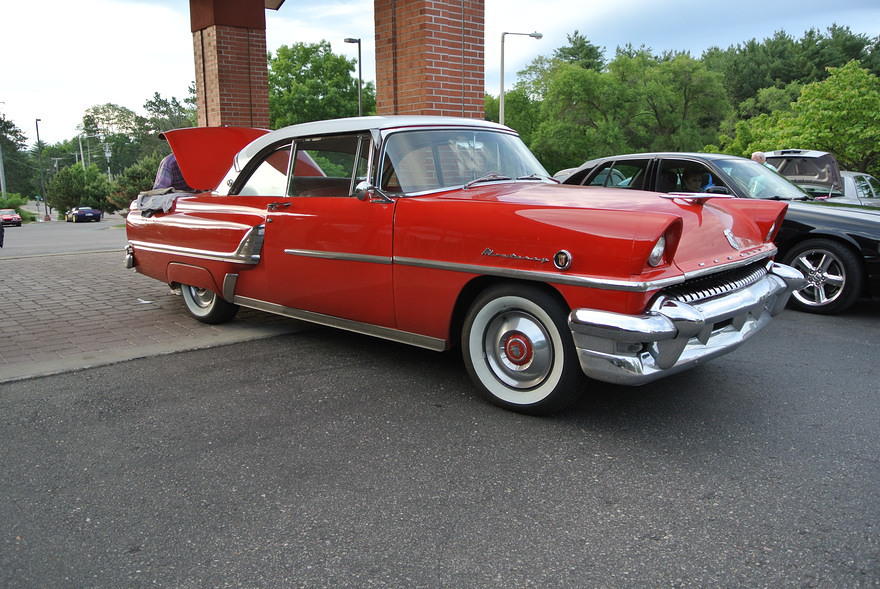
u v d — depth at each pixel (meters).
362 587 2.03
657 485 2.65
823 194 7.79
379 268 3.83
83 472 2.80
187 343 4.84
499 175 4.20
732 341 3.28
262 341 4.94
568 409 3.49
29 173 115.19
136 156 111.88
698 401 3.60
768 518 2.39
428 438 3.13
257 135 5.90
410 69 7.26
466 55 7.41
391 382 3.96
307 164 4.32
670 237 2.86
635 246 2.80
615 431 3.20
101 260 9.85
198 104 11.04
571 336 3.14
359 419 3.38
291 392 3.78
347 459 2.92
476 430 3.23
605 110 54.81
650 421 3.32
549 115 57.28
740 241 3.52
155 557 2.20
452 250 3.45
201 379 4.02
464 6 7.30
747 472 2.76
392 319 3.87
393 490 2.63
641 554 2.18
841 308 5.71
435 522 2.40
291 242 4.35
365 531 2.34
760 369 4.18
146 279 7.84
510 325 3.38
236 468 2.84
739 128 30.05
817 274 5.82
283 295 4.54
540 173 4.44
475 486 2.66
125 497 2.59
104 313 5.89
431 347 3.73
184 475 2.77
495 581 2.05
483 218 3.32
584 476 2.74
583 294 2.97
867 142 19.58
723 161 6.34
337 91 53.72
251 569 2.13
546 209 3.13
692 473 2.76
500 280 3.39
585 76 53.78
